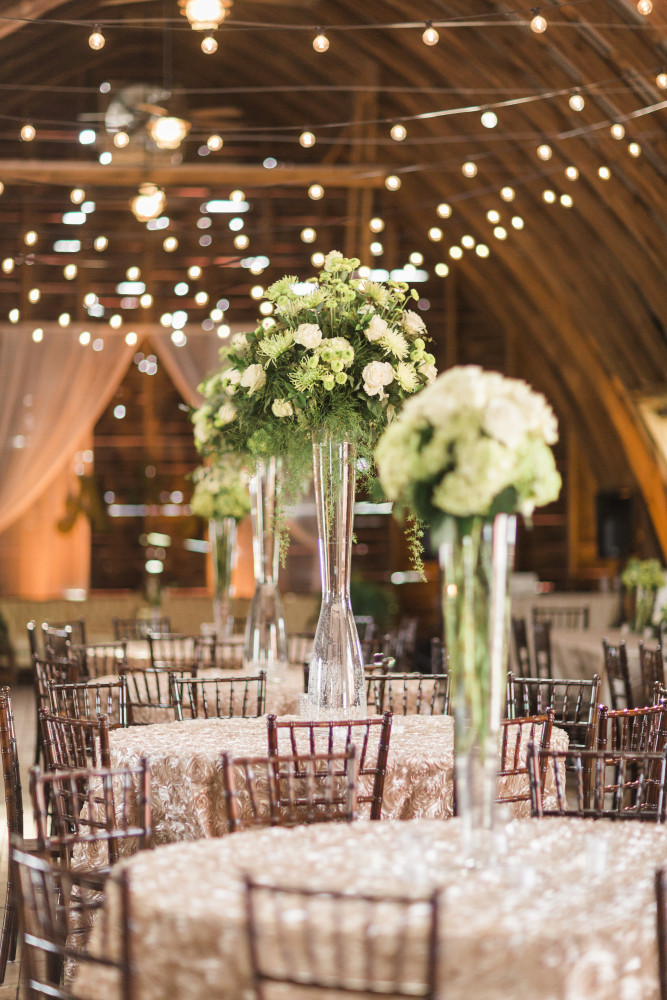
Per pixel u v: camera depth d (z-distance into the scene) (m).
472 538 2.72
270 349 4.21
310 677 4.36
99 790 4.01
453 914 2.29
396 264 15.27
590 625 12.45
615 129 8.04
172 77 14.42
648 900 2.44
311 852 2.72
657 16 8.64
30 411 14.32
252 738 4.14
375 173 12.23
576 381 14.06
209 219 14.90
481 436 2.68
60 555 15.38
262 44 13.16
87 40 13.22
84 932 3.33
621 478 14.14
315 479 4.32
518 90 10.95
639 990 2.39
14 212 14.52
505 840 2.69
